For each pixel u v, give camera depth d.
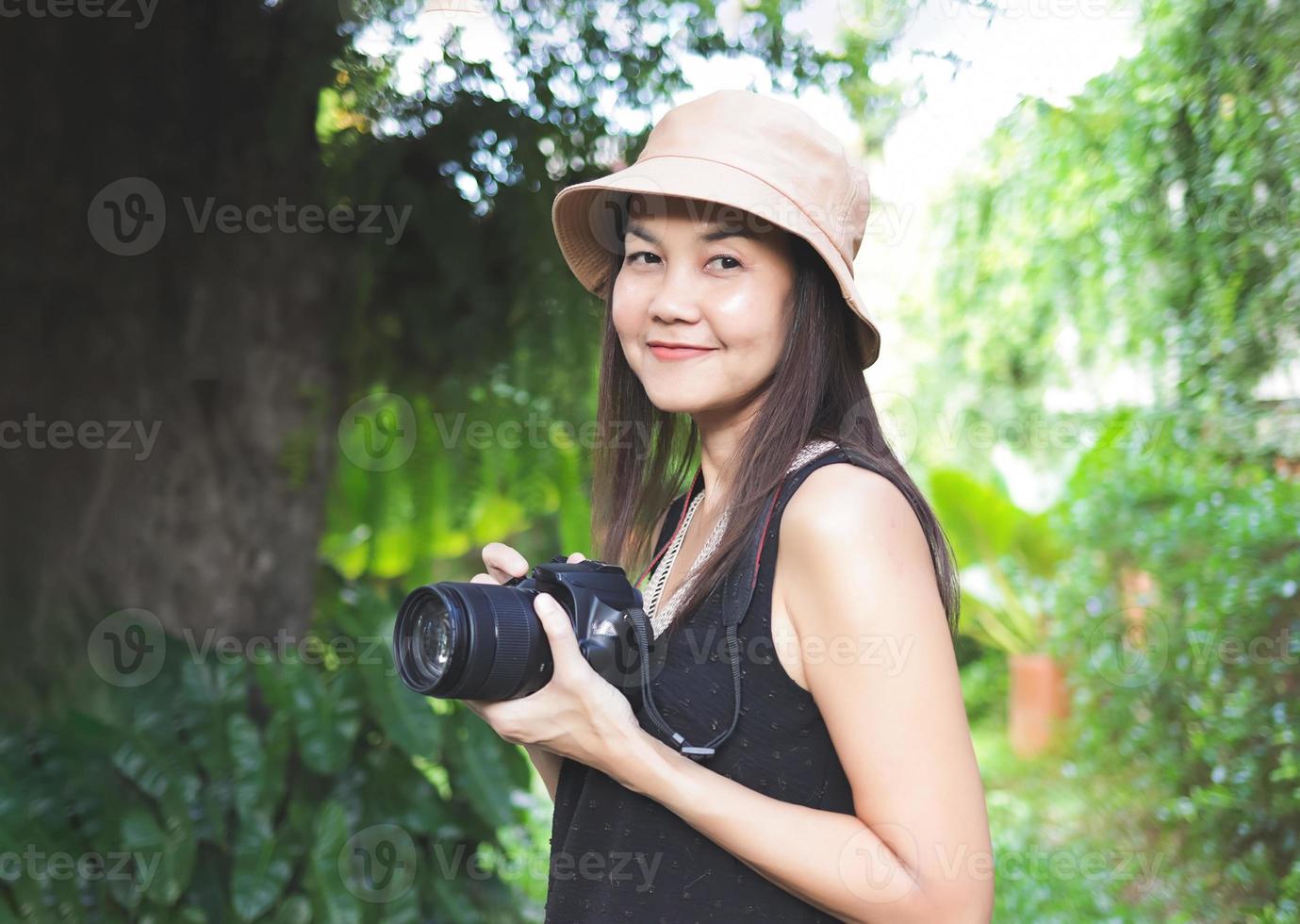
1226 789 4.26
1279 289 4.63
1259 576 4.21
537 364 3.24
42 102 2.79
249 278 3.05
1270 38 4.32
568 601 1.14
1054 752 6.21
